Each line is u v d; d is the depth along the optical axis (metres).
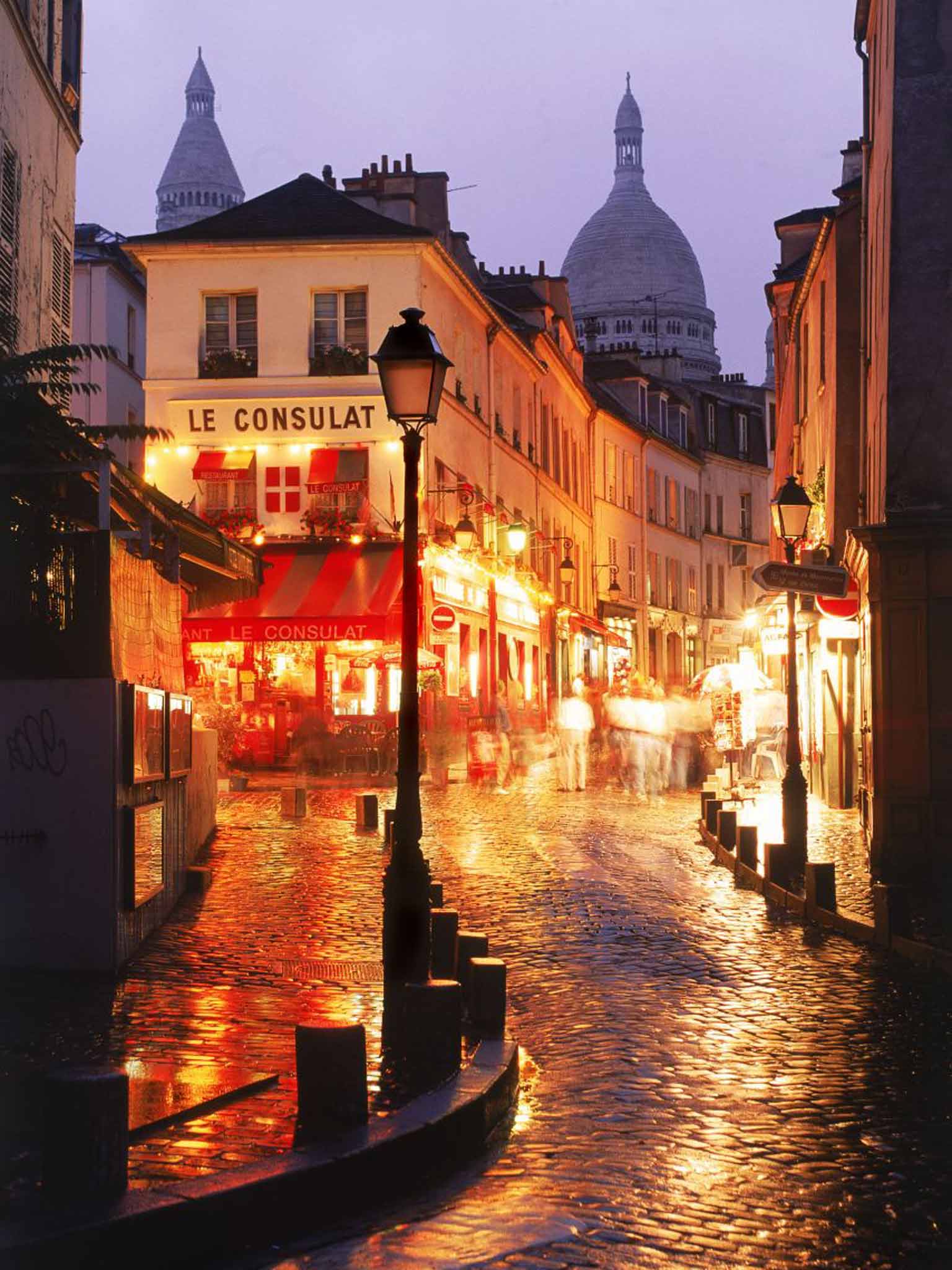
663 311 184.00
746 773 35.47
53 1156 5.65
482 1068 7.81
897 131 18.44
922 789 17.06
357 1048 6.80
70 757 10.98
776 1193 6.34
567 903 14.77
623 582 65.44
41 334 22.33
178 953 11.71
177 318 38.47
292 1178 6.00
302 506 37.88
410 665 9.79
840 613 23.69
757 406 84.88
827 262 29.80
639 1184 6.48
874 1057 8.75
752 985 10.91
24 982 10.49
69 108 23.80
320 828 21.88
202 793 19.17
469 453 42.94
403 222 42.59
